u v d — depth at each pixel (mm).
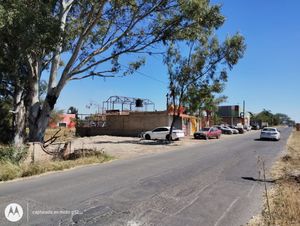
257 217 7418
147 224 6820
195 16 18547
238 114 105312
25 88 20312
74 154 18750
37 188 10312
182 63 34188
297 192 9609
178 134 40000
